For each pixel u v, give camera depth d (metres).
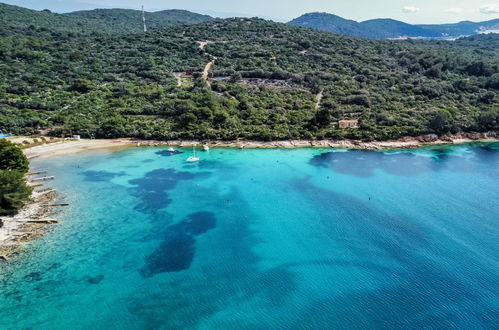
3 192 69.69
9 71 162.50
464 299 51.56
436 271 57.62
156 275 56.47
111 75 168.50
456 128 131.75
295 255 62.16
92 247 63.34
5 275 55.28
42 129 126.75
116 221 72.50
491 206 79.62
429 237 67.31
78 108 138.88
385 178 96.12
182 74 183.38
